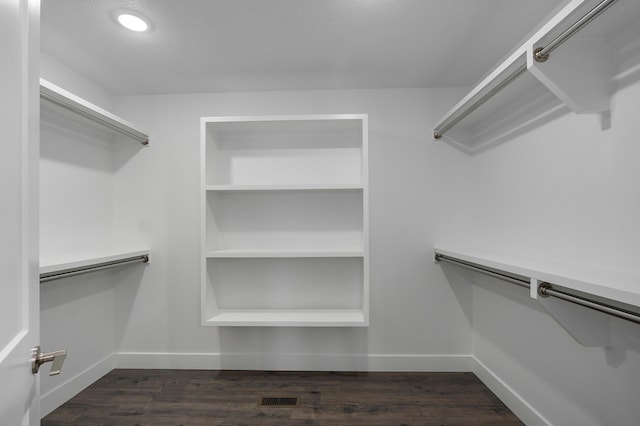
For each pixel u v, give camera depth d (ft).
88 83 7.19
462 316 7.73
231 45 5.89
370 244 7.79
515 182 5.93
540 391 5.24
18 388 2.05
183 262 7.95
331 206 7.88
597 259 4.09
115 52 6.12
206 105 8.00
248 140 7.92
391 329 7.77
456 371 7.70
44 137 6.09
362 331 7.80
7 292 1.98
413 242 7.77
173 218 7.97
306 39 5.70
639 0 3.26
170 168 8.00
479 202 7.39
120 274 7.98
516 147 5.89
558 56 3.83
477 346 7.48
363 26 5.32
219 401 6.41
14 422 2.00
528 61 3.86
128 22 5.18
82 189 7.02
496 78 4.64
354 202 7.87
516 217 5.90
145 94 8.04
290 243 7.90
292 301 7.88
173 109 8.03
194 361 7.89
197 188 7.97
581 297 3.36
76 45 5.86
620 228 3.77
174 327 7.94
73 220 6.77
